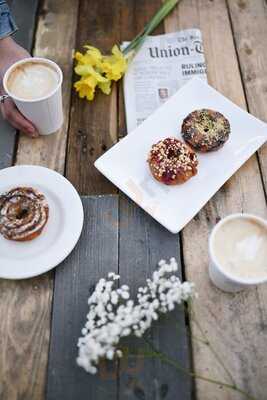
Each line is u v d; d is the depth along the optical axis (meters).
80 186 0.81
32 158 0.84
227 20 0.99
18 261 0.70
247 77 0.92
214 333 0.68
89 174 0.82
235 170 0.79
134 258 0.74
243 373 0.65
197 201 0.76
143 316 0.65
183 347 0.67
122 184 0.78
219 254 0.65
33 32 0.98
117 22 1.00
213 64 0.94
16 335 0.69
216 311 0.69
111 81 0.92
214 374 0.65
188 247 0.75
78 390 0.65
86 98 0.90
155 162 0.78
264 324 0.68
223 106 0.86
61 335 0.68
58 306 0.70
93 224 0.77
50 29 0.99
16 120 0.83
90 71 0.87
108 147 0.85
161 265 0.66
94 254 0.74
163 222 0.74
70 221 0.73
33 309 0.70
